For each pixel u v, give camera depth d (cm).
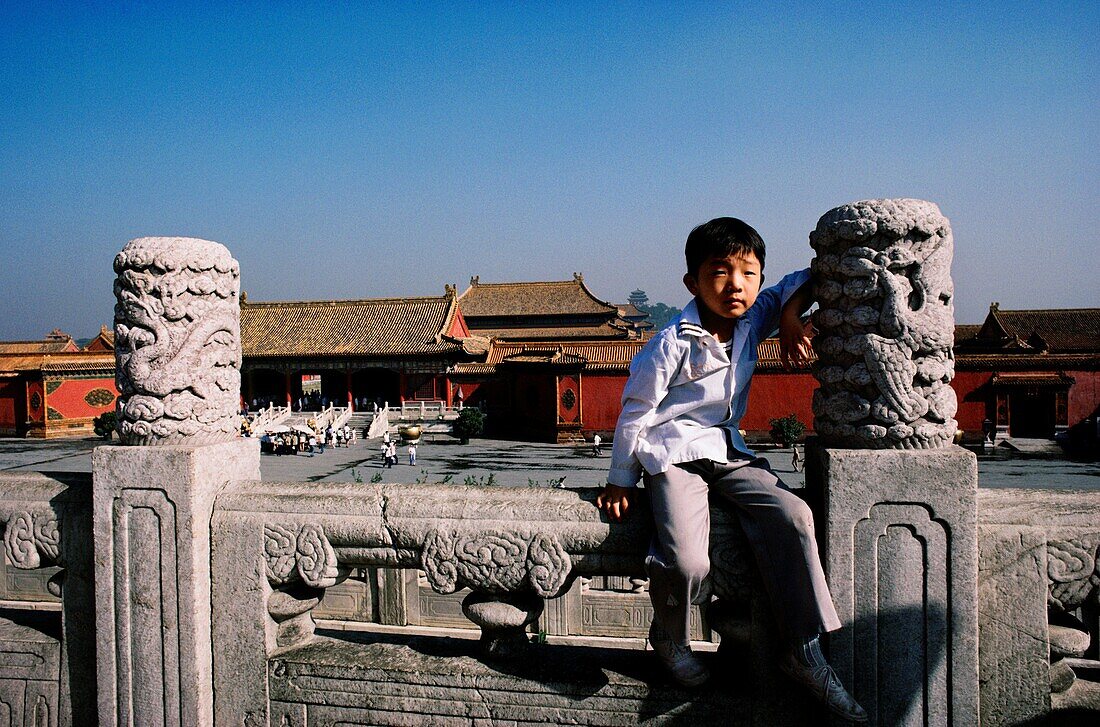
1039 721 302
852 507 295
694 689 318
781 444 4047
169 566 350
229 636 356
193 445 356
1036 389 4084
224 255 368
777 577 288
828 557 298
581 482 3278
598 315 7319
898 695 298
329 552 347
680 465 301
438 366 5762
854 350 297
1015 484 3066
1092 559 300
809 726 311
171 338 349
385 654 355
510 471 3641
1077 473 3316
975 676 293
